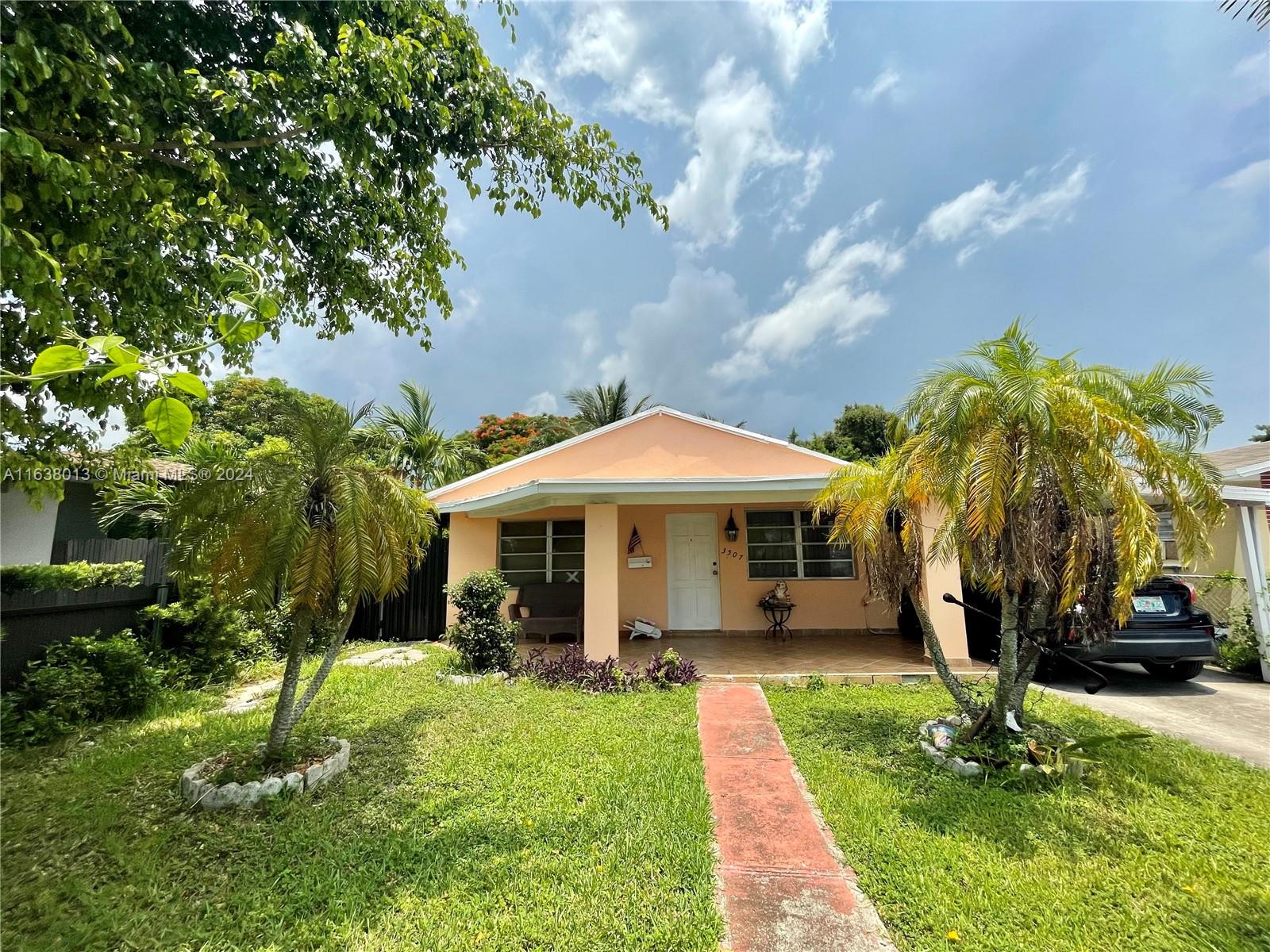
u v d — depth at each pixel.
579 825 3.53
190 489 4.17
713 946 2.51
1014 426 4.18
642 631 10.45
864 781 4.20
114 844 3.32
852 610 10.88
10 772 4.43
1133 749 4.73
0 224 2.02
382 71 3.91
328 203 4.96
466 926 2.64
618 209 5.68
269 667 7.98
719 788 4.16
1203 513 4.41
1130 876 3.01
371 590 4.38
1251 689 7.16
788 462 9.95
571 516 11.50
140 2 3.52
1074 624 4.91
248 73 3.68
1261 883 2.95
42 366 1.06
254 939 2.59
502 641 7.80
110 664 5.83
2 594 5.73
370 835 3.43
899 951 2.49
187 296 3.79
